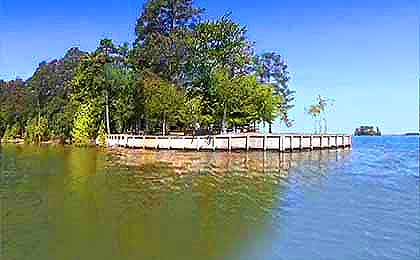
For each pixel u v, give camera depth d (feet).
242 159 165.89
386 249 49.65
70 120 279.69
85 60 274.98
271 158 172.24
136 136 230.27
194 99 252.21
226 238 52.90
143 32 292.20
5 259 45.03
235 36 278.26
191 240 52.37
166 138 217.15
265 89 259.19
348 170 133.18
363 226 59.16
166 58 271.90
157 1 290.35
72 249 48.37
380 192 87.51
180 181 100.22
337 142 242.78
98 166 133.49
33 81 379.14
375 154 223.30
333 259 46.44
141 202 73.77
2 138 350.64
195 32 284.00
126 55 276.41
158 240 52.06
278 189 90.07
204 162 151.23
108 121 261.44
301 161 160.76
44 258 45.52
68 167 129.80
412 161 176.76
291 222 61.16
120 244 50.42
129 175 110.01
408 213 67.36
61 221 59.57
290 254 47.75
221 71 260.62
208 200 76.69
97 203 72.02
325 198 80.02
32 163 143.43
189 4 294.66
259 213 66.59
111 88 265.75
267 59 334.44
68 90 333.01
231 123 256.11
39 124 311.88
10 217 61.31
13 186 88.84
